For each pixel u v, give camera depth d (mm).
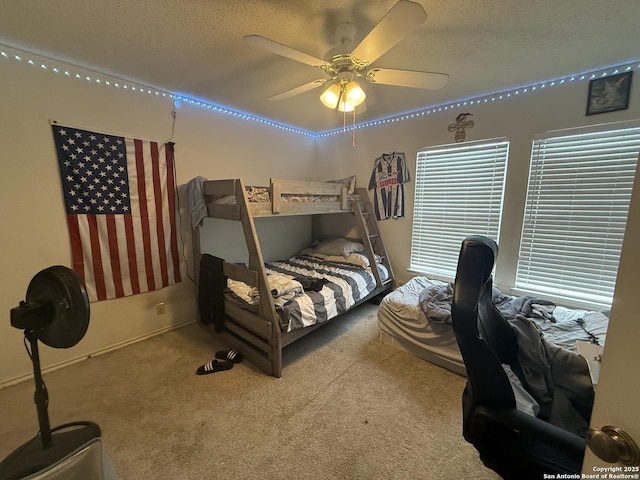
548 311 2197
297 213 2637
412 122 3270
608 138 2213
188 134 2838
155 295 2760
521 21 1592
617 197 2217
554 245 2525
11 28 1665
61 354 2254
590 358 1173
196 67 2164
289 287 2336
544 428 881
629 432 461
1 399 1886
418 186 3320
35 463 1352
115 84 2340
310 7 1480
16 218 1991
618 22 1591
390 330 2586
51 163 2094
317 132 4148
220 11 1515
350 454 1488
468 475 1376
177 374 2164
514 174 2656
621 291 465
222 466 1424
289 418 1730
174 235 2826
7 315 2002
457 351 2168
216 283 2529
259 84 2477
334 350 2523
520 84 2475
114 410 1791
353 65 1659
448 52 1932
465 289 1008
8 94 1895
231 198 2338
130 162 2469
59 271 1186
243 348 2398
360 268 3277
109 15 1547
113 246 2438
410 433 1621
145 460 1453
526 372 1425
